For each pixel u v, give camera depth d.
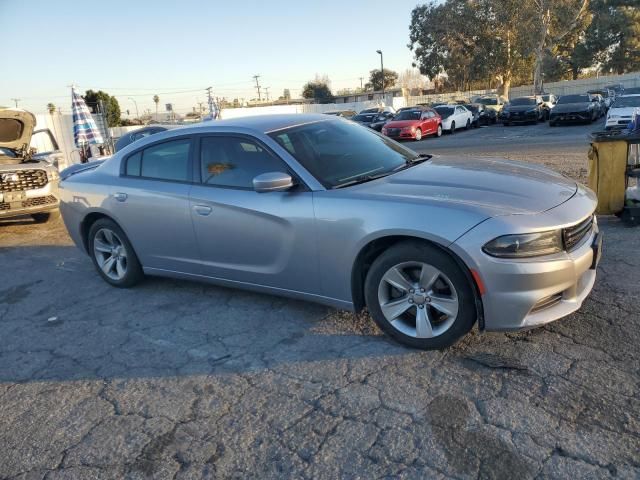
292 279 3.89
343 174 3.86
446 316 3.35
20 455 2.81
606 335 3.42
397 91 68.06
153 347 3.89
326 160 3.96
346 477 2.44
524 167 4.13
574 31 49.28
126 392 3.32
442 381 3.10
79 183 5.20
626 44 57.09
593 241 3.42
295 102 74.69
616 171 5.80
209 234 4.24
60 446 2.86
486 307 3.12
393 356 3.42
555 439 2.54
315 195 3.67
